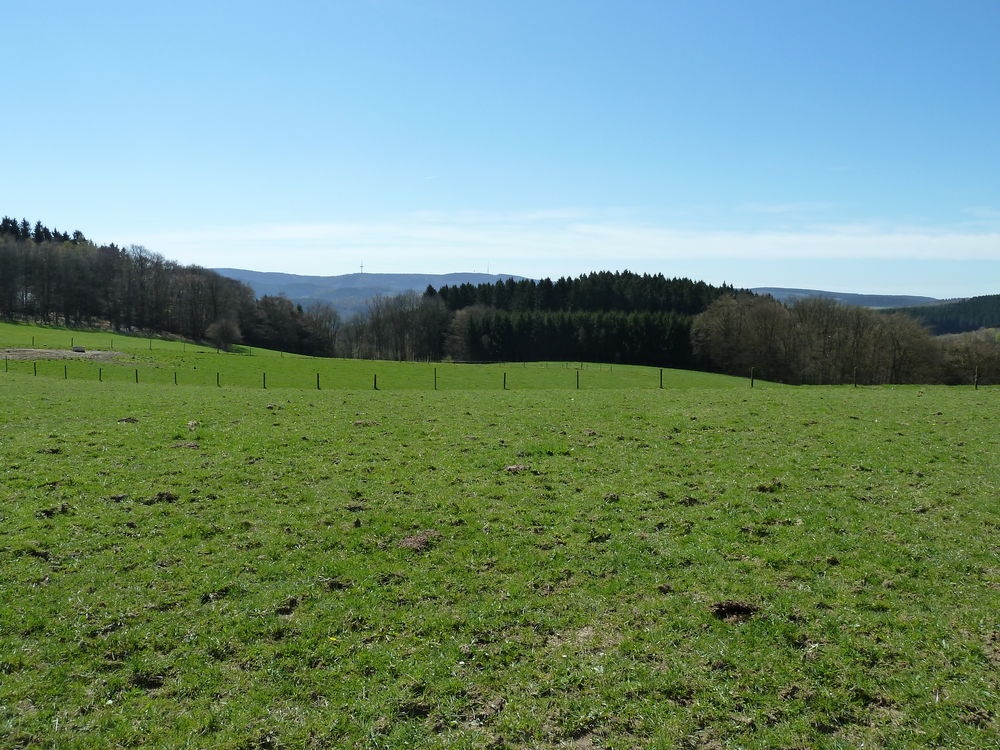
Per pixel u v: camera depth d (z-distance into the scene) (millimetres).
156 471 20766
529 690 10156
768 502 18094
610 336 141000
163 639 11508
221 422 28562
